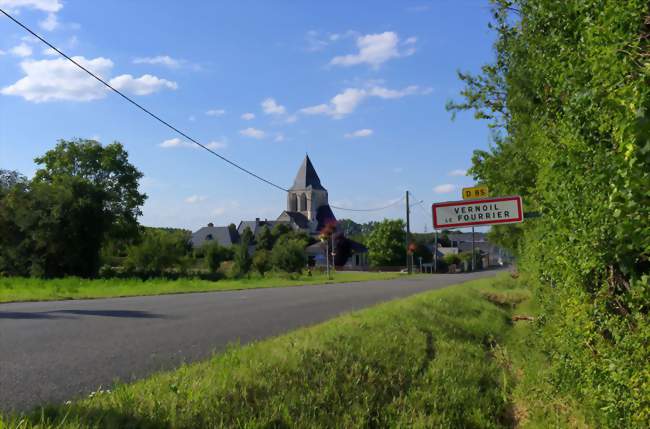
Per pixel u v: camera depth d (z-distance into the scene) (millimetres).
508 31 8039
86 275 46812
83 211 45312
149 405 4473
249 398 5164
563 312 5543
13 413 4133
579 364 4914
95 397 4645
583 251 3803
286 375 5914
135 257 56906
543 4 4215
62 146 59719
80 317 11930
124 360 7117
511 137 9492
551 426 6055
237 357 6395
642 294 2918
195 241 117000
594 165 3242
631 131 2254
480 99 9094
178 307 15078
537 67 5184
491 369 9023
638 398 3287
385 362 7488
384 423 5910
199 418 4453
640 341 3197
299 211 132000
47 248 44531
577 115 3467
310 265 90562
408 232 64375
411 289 26828
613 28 2779
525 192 8953
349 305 16297
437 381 7508
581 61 3461
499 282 29125
